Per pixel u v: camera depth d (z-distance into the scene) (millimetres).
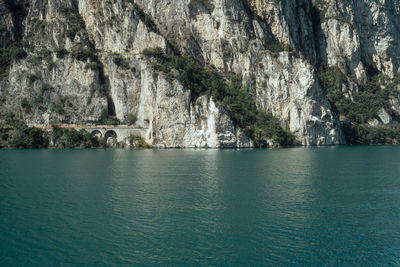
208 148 138125
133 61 157250
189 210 41688
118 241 32594
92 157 99750
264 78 176125
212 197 48000
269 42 199625
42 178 62250
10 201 45656
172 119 139500
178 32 187625
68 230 35188
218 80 171000
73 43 170000
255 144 146875
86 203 44750
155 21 187625
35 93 159125
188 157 100625
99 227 35969
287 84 172000
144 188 53656
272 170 72938
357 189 53781
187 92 140875
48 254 30000
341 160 94375
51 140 142000
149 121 143750
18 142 137750
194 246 31531
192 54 185125
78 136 142000
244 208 42594
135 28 171375
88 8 180250
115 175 65688
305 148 147250
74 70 160625
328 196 48844
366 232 35031
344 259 29250
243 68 181000
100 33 175875
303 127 166125
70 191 51500
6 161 88188
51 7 183000
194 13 191250
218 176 64688
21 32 193750
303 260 29047
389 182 59469
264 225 36656
